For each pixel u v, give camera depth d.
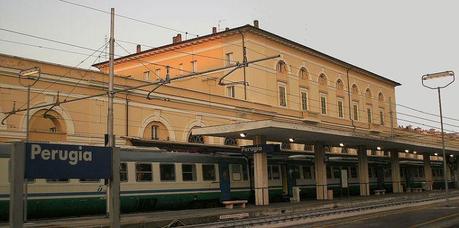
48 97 26.86
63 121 27.44
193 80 45.84
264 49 44.78
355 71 60.41
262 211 24.97
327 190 35.88
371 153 60.38
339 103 56.59
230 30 43.28
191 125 35.19
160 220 19.66
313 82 51.62
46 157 10.02
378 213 26.62
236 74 43.03
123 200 23.77
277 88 46.00
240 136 30.77
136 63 51.12
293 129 27.73
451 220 21.95
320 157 34.94
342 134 31.62
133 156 24.64
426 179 54.34
